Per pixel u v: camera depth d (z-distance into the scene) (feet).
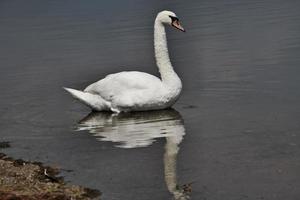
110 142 48.85
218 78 67.10
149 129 51.65
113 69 77.15
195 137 48.42
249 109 54.95
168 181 39.83
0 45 99.04
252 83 63.82
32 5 140.56
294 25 92.79
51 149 48.06
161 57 57.52
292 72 66.69
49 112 59.57
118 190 38.83
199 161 42.98
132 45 89.81
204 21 103.71
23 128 54.44
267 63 71.72
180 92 57.11
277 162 41.68
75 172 42.55
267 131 48.34
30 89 69.41
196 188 38.40
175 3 124.98
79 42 95.25
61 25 111.96
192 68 72.74
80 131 52.54
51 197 37.37
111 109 58.23
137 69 76.69
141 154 45.42
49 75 76.07
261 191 37.22
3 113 59.77
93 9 126.72
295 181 38.34
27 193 38.11
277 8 109.91
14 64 83.87
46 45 95.40
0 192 37.78
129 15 115.44
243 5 116.98
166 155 44.78
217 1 123.24
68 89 59.77
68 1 141.08
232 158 43.04
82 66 79.61
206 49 82.48
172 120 53.72
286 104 55.57
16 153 47.60
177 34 94.68
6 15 130.31
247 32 91.40
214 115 54.08
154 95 56.54
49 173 42.55
